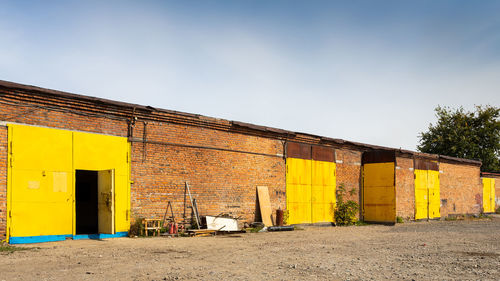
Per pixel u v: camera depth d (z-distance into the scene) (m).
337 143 22.45
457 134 43.09
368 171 23.83
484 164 42.53
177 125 15.32
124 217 13.56
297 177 20.16
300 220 20.08
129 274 7.48
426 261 9.25
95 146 13.05
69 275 7.36
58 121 12.30
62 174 12.28
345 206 22.25
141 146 14.23
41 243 11.57
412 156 26.56
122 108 13.67
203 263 8.76
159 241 12.64
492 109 43.19
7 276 7.24
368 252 10.73
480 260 9.41
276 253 10.41
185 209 15.31
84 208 17.81
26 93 11.57
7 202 11.16
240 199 17.39
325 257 9.77
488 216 33.31
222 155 16.81
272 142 19.09
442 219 28.73
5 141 11.21
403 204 25.41
